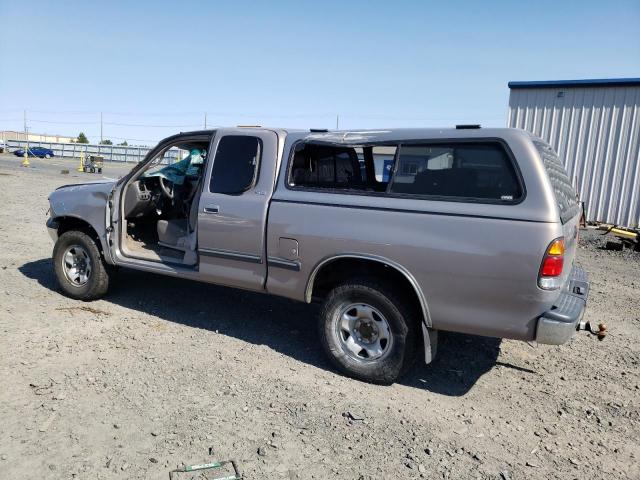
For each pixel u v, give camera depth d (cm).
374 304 422
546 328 363
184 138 534
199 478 301
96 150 6600
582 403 420
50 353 455
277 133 478
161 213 631
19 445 321
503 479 318
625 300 725
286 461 322
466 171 390
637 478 326
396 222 405
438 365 481
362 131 438
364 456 332
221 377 428
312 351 494
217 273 500
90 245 582
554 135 1402
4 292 614
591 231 1323
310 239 439
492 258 371
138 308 587
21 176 2583
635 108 1289
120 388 399
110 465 308
